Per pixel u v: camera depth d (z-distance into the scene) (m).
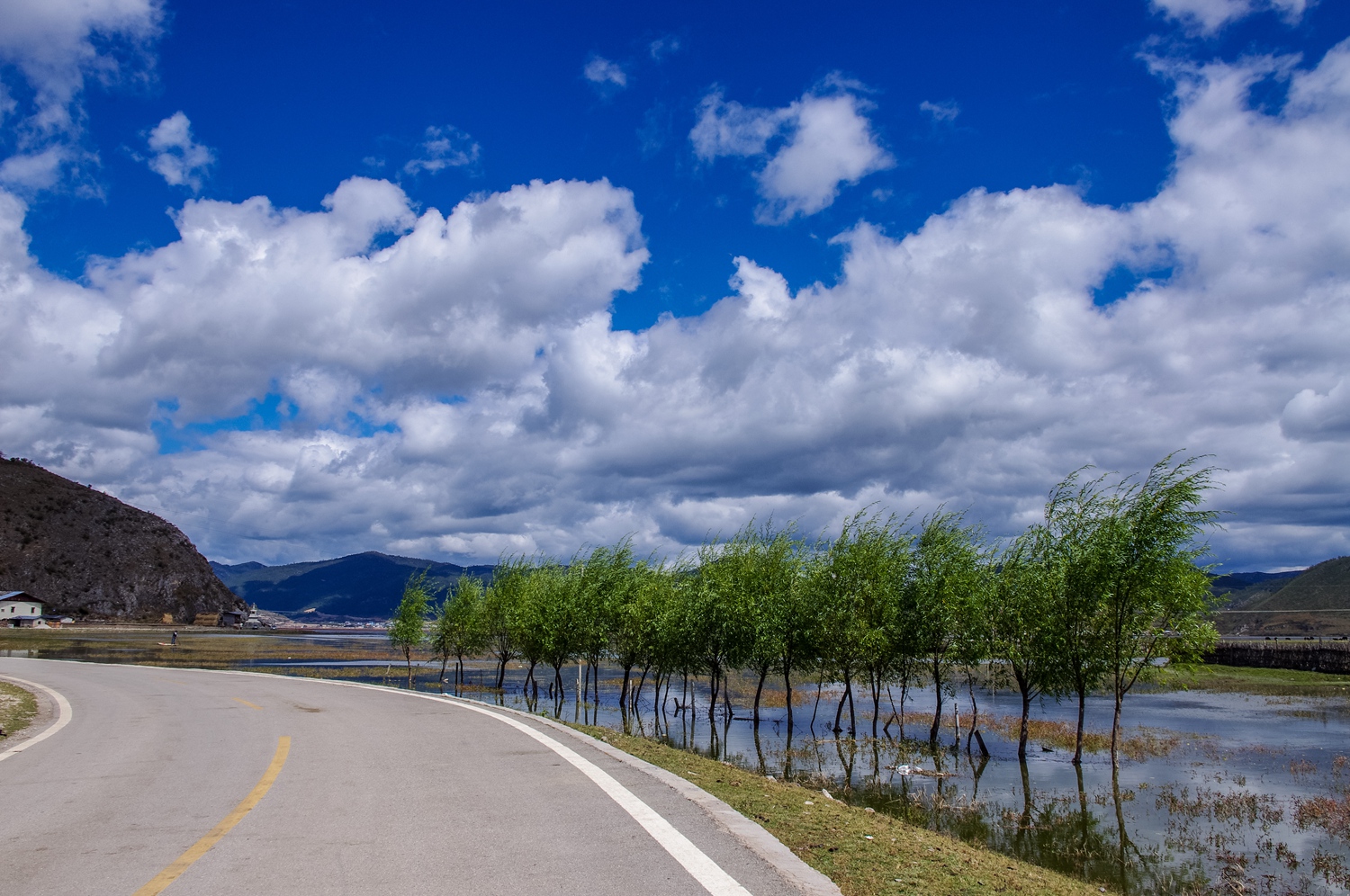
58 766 11.22
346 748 12.24
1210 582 18.62
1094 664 19.50
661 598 30.91
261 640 101.81
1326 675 45.06
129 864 6.23
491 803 8.23
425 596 43.91
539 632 33.69
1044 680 20.47
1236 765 19.48
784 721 28.80
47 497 146.25
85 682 27.20
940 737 24.66
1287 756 20.62
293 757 11.45
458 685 41.75
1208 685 40.66
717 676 28.14
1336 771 18.56
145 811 8.15
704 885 5.50
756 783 10.50
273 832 7.15
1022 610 20.95
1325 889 10.89
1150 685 39.66
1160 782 17.56
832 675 26.00
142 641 83.25
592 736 14.02
